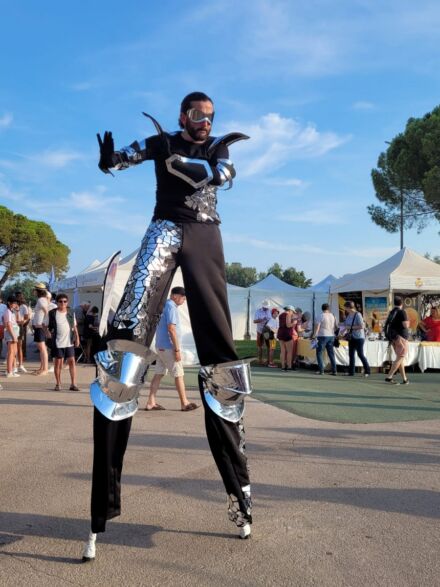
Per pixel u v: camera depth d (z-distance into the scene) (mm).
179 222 3076
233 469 3156
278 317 15828
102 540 3215
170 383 11094
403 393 10359
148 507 3791
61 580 2727
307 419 7316
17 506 3803
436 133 25516
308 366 15641
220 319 3113
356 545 3162
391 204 31438
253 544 3164
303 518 3588
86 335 15625
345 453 5410
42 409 7848
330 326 13961
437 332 16219
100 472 2912
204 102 3039
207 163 3100
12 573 2801
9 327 12078
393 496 4059
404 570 2859
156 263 3002
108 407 2857
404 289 16672
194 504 3857
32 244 48500
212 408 3098
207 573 2807
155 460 5066
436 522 3539
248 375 3164
